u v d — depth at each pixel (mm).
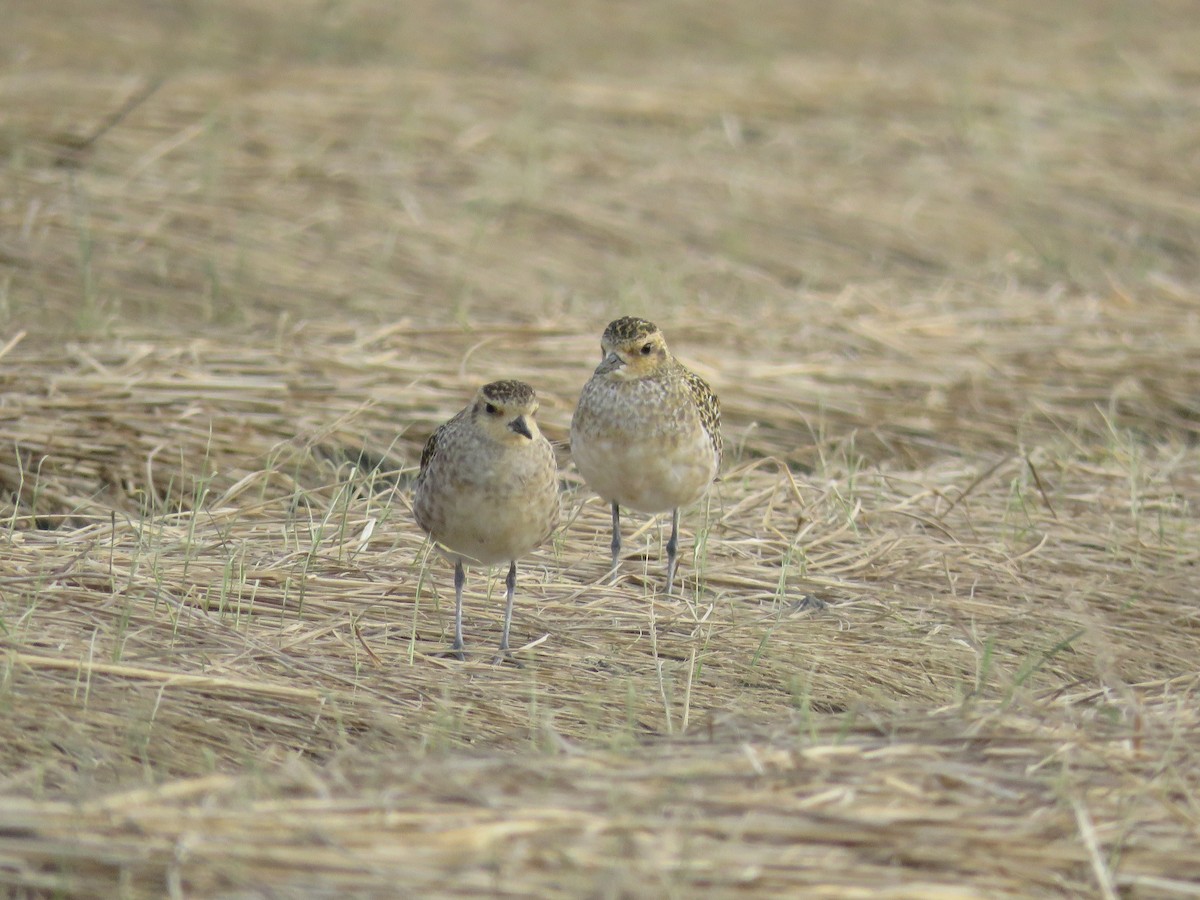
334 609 10281
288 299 17031
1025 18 32031
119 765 7867
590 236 19781
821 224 20734
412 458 13578
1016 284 19312
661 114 23922
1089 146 24047
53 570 10133
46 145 19688
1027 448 14555
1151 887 6824
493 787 7199
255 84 22797
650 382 10984
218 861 6473
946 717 8305
